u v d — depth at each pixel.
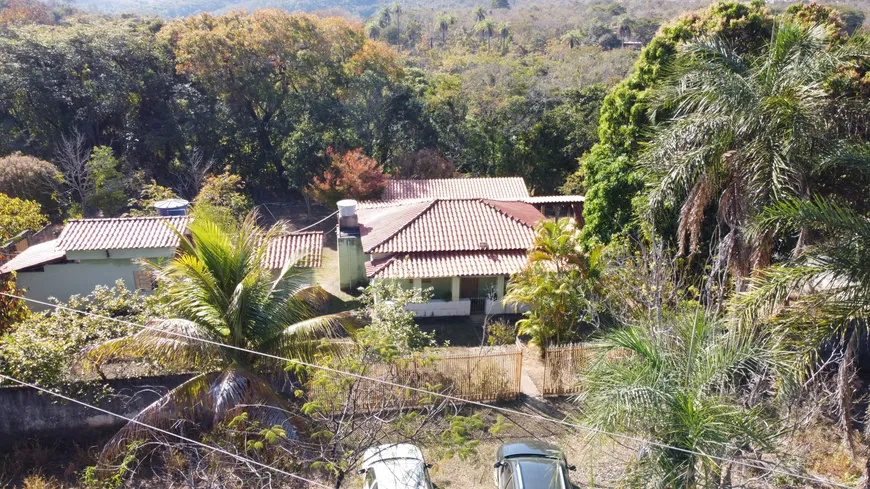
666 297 14.64
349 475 13.38
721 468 9.30
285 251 25.38
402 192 34.62
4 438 15.01
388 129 43.94
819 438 13.70
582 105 45.16
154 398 15.35
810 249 10.88
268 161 43.06
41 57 39.56
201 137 41.59
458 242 24.91
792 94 13.09
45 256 24.19
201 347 13.23
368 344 14.56
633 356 10.05
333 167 36.53
